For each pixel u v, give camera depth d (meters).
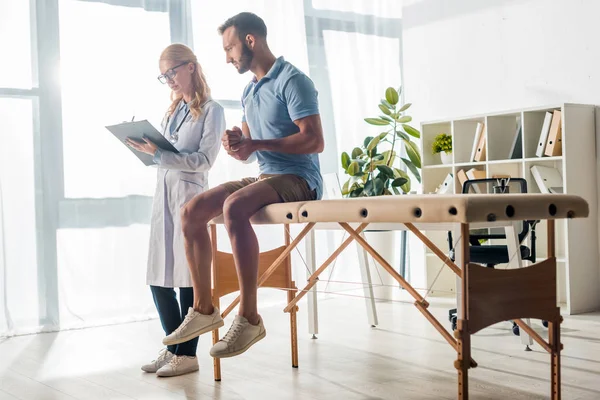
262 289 5.39
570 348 3.50
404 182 5.38
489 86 5.41
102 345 4.03
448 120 5.35
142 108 4.89
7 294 4.46
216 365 3.06
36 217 4.57
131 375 3.23
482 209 2.05
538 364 3.20
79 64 4.70
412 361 3.32
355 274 5.85
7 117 4.48
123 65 4.83
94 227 4.73
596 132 4.79
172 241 3.16
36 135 4.57
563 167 4.63
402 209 2.18
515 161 4.89
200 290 2.81
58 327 4.60
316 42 5.76
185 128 3.20
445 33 5.72
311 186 2.87
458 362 2.12
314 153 2.81
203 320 2.80
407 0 6.02
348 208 2.36
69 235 4.66
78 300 4.68
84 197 4.71
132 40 4.87
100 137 4.76
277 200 2.73
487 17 5.41
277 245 5.49
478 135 5.21
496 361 3.27
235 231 2.62
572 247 4.64
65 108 4.66
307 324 4.48
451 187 5.31
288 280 3.27
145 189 4.89
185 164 3.06
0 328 4.43
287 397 2.76
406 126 5.65
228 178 5.26
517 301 2.24
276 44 5.51
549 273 2.32
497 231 4.57
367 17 6.01
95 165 4.74
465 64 5.58
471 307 2.12
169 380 3.10
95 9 4.75
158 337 4.24
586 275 4.71
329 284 5.68
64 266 4.64
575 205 2.28
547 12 5.01
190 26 5.11
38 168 4.57
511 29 5.25
